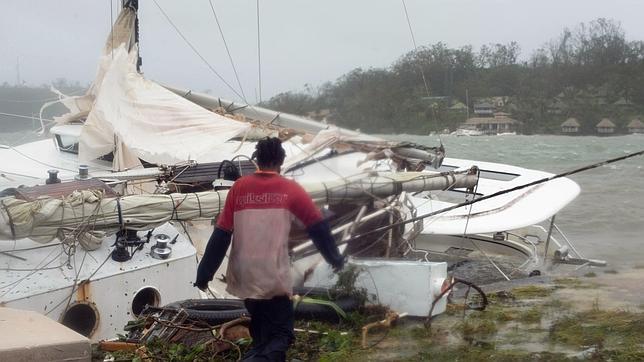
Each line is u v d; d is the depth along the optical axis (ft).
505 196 43.04
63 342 14.34
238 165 27.71
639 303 20.74
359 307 19.48
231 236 14.32
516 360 16.11
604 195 73.72
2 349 13.70
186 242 24.22
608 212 62.49
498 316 19.81
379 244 23.77
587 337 17.48
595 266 33.88
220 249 14.02
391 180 23.54
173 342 17.74
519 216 40.22
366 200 23.15
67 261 21.53
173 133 31.86
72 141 38.50
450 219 38.96
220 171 26.04
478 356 16.48
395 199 24.14
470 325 18.95
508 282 25.66
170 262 22.84
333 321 19.27
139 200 21.31
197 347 17.01
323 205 22.17
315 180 22.27
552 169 95.04
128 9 39.04
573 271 30.53
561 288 23.56
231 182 25.48
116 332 21.75
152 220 21.40
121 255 22.11
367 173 23.48
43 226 20.42
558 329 18.34
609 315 19.39
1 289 20.11
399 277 19.45
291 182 14.19
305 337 18.21
